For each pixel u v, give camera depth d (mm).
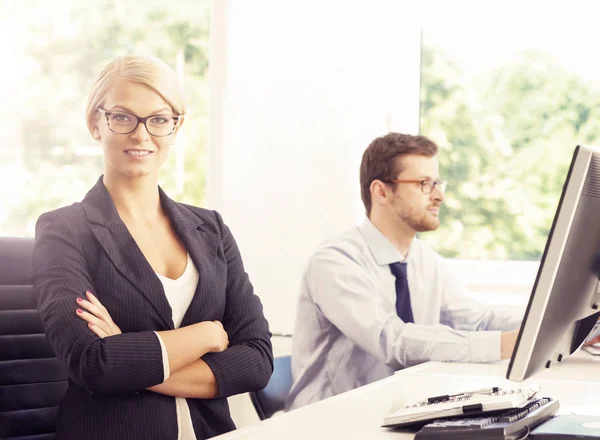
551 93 3002
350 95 2814
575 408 1359
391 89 2941
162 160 1783
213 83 2889
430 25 3084
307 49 2822
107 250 1658
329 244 2420
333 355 2363
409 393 1562
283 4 2828
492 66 3049
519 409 1157
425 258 2541
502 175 3057
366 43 2824
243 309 1848
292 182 2830
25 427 1771
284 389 2240
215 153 2883
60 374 1822
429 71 3094
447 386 1653
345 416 1330
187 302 1735
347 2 2812
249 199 2850
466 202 3092
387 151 2416
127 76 1733
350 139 2812
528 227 3037
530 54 3016
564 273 1048
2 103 3756
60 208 1740
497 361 2068
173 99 1770
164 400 1617
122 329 1639
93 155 3723
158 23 3709
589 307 1245
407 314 2414
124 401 1570
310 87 2822
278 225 2836
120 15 3740
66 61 3771
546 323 1058
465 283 2943
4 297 1785
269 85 2840
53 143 3756
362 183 2496
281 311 2828
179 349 1597
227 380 1678
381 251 2428
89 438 1548
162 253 1756
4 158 3748
